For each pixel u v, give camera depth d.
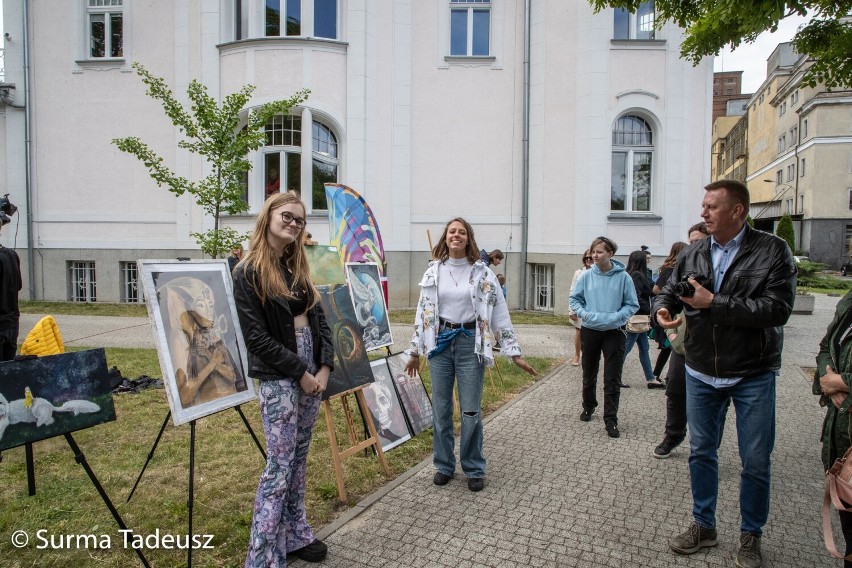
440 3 13.92
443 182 14.16
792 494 4.02
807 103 42.69
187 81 13.62
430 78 14.02
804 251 42.78
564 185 13.46
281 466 2.82
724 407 3.37
